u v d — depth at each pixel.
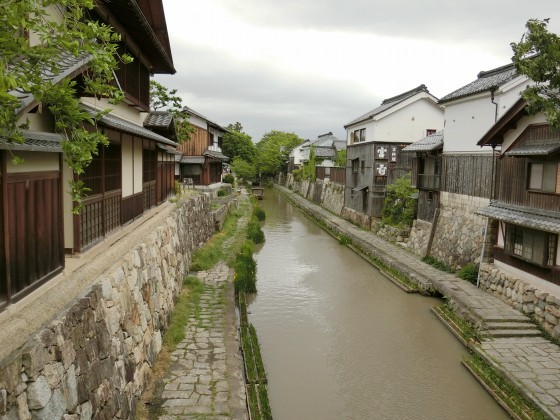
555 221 12.81
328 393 11.23
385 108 31.67
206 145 40.31
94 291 7.24
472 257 18.98
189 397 9.38
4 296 5.53
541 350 12.39
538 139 14.02
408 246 25.62
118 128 9.23
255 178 90.81
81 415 6.06
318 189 52.72
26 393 4.89
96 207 9.80
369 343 14.20
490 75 20.58
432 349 13.75
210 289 16.97
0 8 3.78
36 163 6.42
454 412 10.42
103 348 7.23
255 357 12.08
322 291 19.61
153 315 11.15
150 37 13.02
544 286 13.98
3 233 5.48
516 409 9.88
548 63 10.02
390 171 31.78
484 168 18.69
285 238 32.22
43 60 4.58
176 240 16.53
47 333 5.44
